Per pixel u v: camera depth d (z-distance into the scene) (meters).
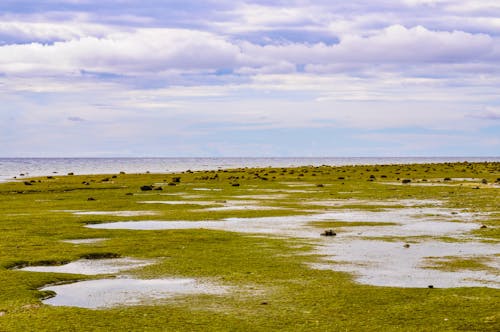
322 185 95.44
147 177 128.88
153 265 32.28
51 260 33.78
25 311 22.80
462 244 39.00
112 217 54.59
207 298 24.95
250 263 32.53
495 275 29.55
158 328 20.75
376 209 60.94
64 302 24.62
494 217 53.69
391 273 29.94
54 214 57.09
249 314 22.47
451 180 106.94
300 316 22.20
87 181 114.81
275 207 63.19
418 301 24.27
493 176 119.00
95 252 36.00
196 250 36.84
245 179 116.56
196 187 94.75
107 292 26.25
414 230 45.56
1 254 35.41
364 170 151.88
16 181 118.38
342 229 46.19
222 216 55.06
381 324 21.22
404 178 114.81
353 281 28.08
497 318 21.73
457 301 24.17
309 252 35.91
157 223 50.66
